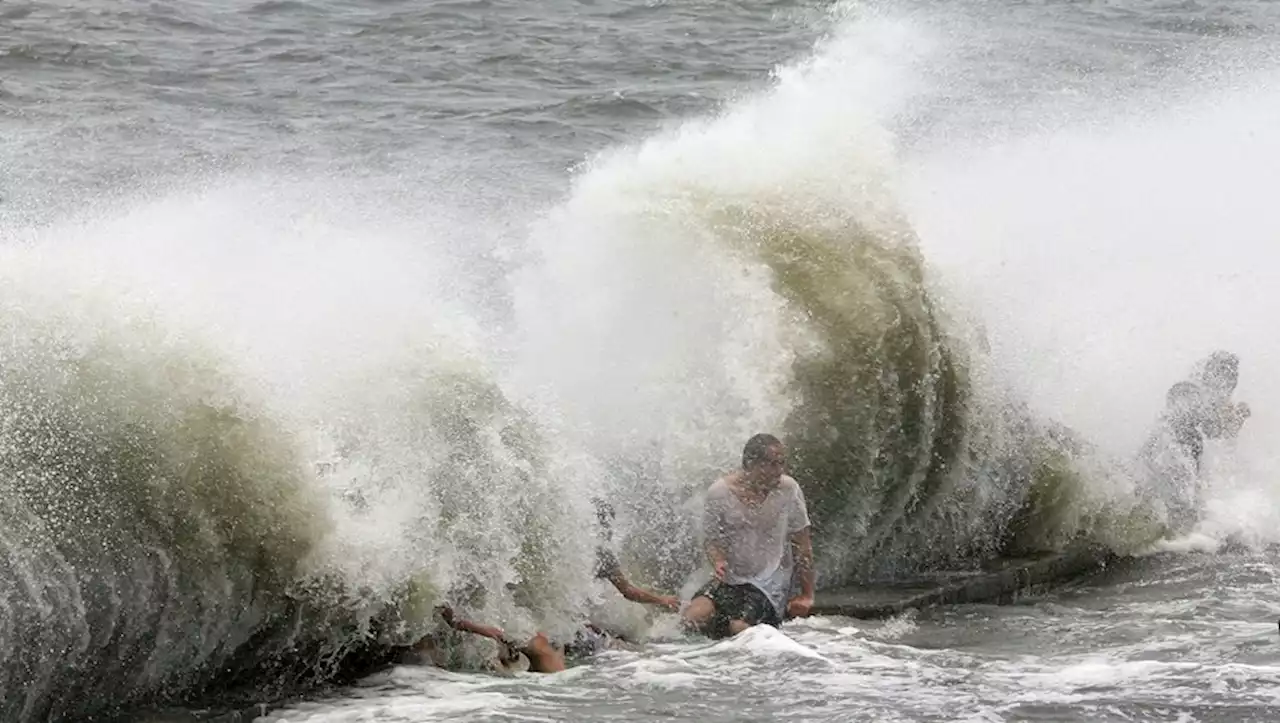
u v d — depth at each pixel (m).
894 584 38.44
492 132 70.44
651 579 36.38
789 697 28.53
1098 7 97.44
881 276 41.81
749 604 33.94
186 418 29.83
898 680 29.52
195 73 78.31
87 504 28.58
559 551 33.06
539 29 91.00
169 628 28.88
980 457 41.78
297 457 30.39
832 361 40.78
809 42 90.00
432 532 31.61
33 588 27.45
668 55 86.44
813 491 40.09
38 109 69.19
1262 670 29.55
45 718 27.66
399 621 30.97
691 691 29.05
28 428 28.88
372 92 77.12
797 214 42.09
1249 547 42.16
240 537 29.59
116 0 90.31
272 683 29.86
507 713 27.83
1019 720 26.77
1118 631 33.97
